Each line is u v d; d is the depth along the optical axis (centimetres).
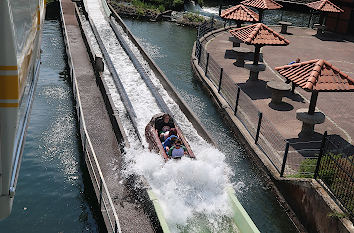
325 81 1314
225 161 1423
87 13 3100
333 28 3344
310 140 1469
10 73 480
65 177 1292
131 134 1496
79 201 1192
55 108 1742
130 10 3744
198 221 1042
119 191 1129
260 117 1398
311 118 1438
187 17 3738
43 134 1532
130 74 2134
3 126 499
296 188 1159
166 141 1241
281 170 1244
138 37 3095
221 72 1866
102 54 2439
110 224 992
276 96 1750
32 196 1198
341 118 1700
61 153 1420
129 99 1811
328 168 1137
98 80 1855
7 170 515
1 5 454
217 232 1018
